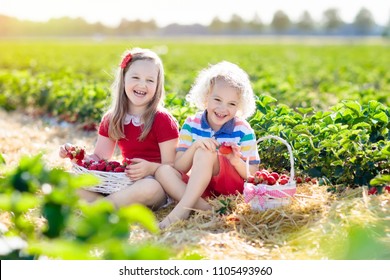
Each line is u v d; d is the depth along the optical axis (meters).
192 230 4.41
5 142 7.80
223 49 43.53
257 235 4.46
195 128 5.38
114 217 2.41
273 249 4.17
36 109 11.98
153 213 5.06
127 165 5.07
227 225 4.61
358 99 9.65
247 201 4.74
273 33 140.12
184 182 5.07
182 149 5.36
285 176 4.96
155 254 2.20
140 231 4.42
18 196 2.41
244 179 5.17
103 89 10.32
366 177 5.27
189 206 4.76
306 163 5.66
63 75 13.80
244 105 5.24
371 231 4.09
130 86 5.32
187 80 12.25
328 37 124.50
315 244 4.14
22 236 3.02
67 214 2.45
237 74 5.23
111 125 5.46
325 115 6.02
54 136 8.90
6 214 4.59
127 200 4.88
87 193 4.97
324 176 5.39
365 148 5.32
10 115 11.55
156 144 5.47
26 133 8.89
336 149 5.43
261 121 6.05
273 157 5.89
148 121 5.38
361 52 40.47
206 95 5.32
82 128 9.59
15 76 13.15
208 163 4.82
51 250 2.14
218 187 5.12
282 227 4.57
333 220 4.39
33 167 2.64
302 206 4.74
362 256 2.18
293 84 13.10
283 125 6.14
